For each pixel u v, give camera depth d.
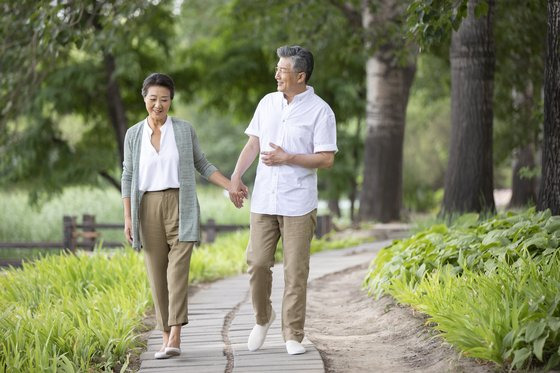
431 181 42.50
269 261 7.31
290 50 7.20
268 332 8.37
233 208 29.08
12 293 10.32
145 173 7.30
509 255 8.65
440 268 9.09
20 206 26.19
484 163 14.22
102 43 14.50
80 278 10.88
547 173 9.48
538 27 18.78
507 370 6.29
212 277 13.46
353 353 7.74
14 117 19.98
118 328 7.94
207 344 7.91
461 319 6.87
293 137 7.24
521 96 24.94
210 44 32.41
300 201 7.17
